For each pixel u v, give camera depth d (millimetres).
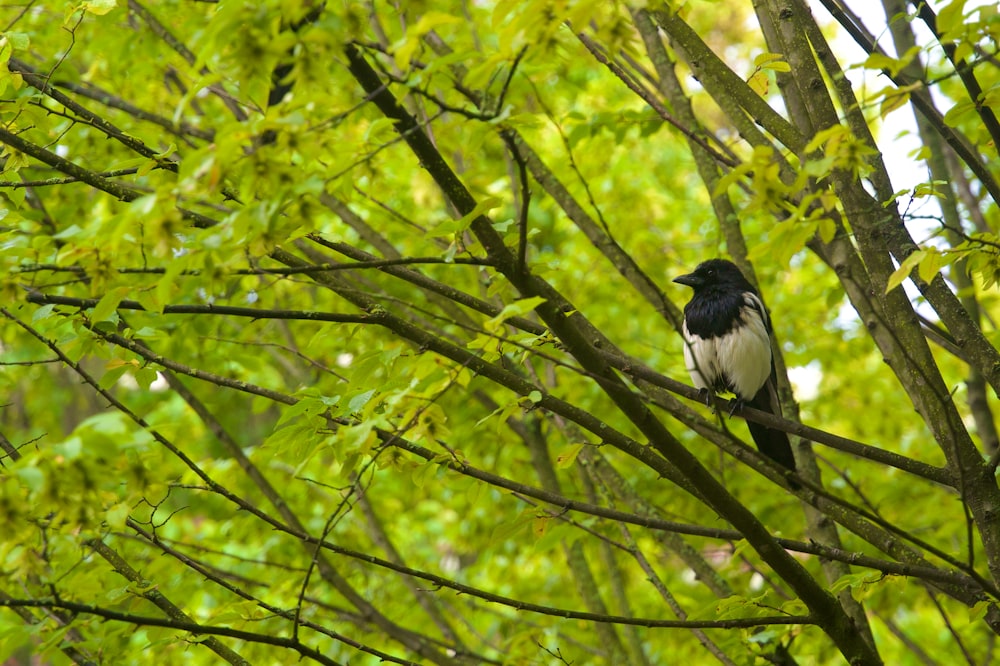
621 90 19141
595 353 6855
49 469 5426
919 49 6285
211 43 5363
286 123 5301
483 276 11672
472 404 15094
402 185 16562
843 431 17719
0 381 16578
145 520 7332
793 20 8203
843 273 8906
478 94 10539
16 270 7074
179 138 13117
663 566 16312
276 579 13102
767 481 14797
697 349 12523
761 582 13609
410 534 18125
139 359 8180
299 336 15352
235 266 6203
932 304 8172
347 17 5598
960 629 15672
